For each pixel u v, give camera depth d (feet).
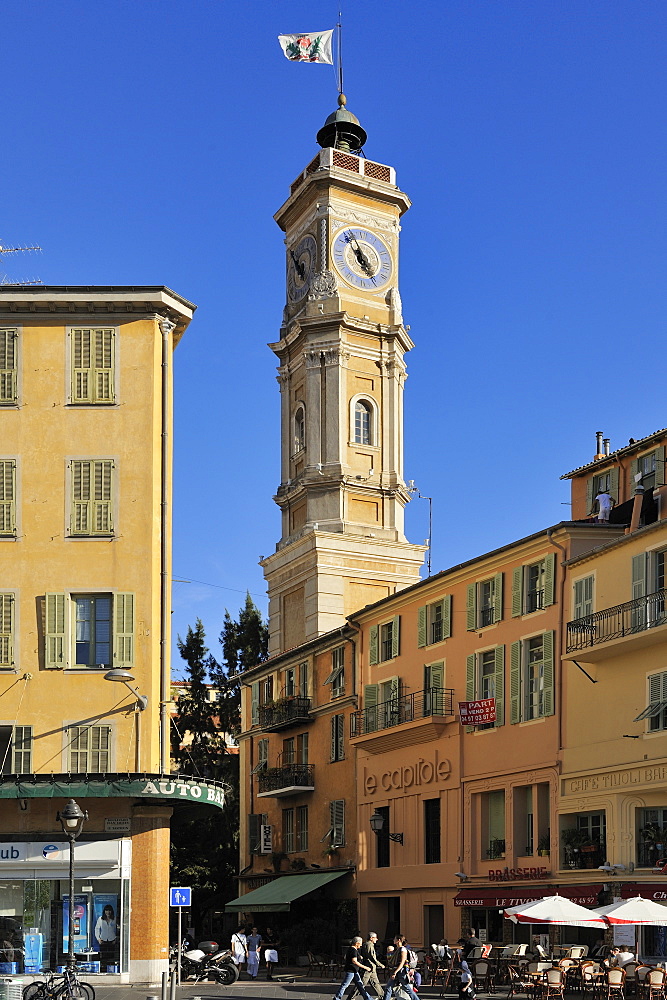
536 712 142.00
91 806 116.57
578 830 133.59
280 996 114.21
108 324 125.59
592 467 151.74
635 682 126.11
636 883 121.29
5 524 121.39
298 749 201.05
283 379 261.65
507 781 144.66
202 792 116.78
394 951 123.13
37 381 124.16
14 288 124.06
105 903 115.03
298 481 250.57
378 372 253.44
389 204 261.44
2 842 115.24
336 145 271.90
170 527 124.77
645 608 124.06
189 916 225.56
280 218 268.82
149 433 123.54
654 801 122.52
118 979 113.19
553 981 104.01
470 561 154.71
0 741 118.83
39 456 122.83
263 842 205.77
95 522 121.60
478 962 122.83
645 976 100.58
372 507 247.91
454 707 156.56
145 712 118.01
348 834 181.16
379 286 256.93
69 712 117.91
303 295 256.93
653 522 137.28
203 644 269.85
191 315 129.39
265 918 202.90
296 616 247.91
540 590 143.64
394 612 173.88
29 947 113.29
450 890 152.87
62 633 119.14
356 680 182.29
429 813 161.48
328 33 269.85
